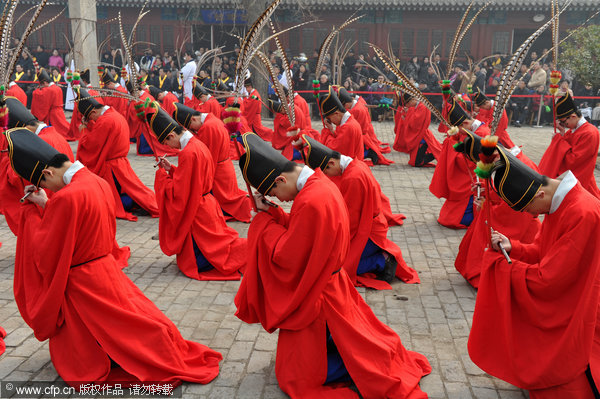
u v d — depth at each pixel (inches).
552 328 153.2
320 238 152.4
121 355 165.9
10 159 161.0
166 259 278.8
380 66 860.0
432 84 824.3
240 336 202.2
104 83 547.5
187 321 213.3
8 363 181.6
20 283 167.5
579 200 147.0
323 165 222.5
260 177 158.9
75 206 156.1
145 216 346.9
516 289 156.4
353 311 171.5
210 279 254.1
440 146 507.8
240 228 324.2
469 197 328.5
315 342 161.8
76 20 703.1
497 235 165.6
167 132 249.3
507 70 149.6
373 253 248.2
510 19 959.0
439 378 176.4
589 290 146.0
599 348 156.8
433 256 288.8
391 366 165.8
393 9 962.7
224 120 159.8
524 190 151.5
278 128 541.3
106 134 326.3
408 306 228.8
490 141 148.9
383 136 699.4
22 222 166.6
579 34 629.0
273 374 178.1
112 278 167.5
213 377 174.4
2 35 173.9
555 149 354.9
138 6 997.2
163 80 851.4
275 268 160.2
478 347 166.2
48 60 937.5
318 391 163.6
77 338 165.2
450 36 979.3
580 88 797.2
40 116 601.6
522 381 156.7
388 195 414.0
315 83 325.7
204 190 258.7
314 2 946.1
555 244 149.8
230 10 975.0
